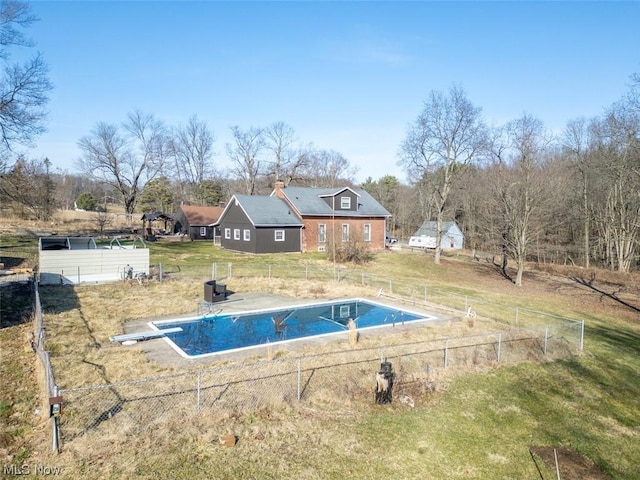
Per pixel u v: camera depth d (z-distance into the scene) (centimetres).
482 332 1658
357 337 1502
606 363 1479
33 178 3884
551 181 2981
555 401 1146
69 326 1456
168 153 6612
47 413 835
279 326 1638
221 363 1196
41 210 5294
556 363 1434
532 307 2284
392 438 895
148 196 7725
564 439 950
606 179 3759
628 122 3081
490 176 3719
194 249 4022
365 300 2127
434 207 6788
